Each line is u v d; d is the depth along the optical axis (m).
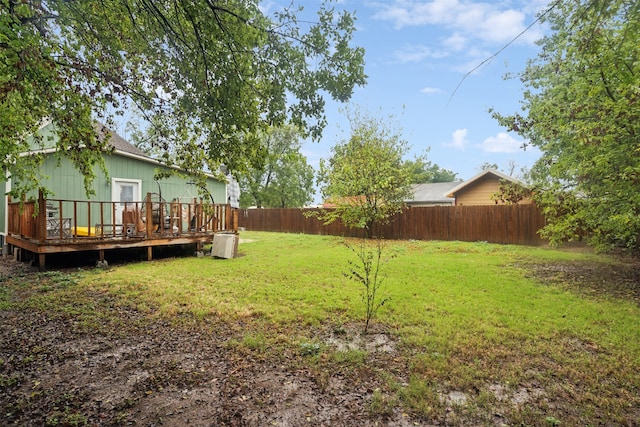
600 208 5.49
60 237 6.81
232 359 2.94
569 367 2.77
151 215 8.15
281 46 3.43
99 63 4.04
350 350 3.07
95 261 7.64
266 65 3.52
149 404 2.29
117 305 4.46
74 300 4.67
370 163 12.84
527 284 5.55
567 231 6.11
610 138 4.83
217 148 3.96
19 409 2.22
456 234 12.49
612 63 4.81
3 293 5.02
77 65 3.60
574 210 6.09
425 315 4.00
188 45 3.50
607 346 3.18
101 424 2.09
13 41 2.52
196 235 8.95
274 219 18.69
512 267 7.11
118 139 12.37
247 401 2.33
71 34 3.85
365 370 2.72
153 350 3.13
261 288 5.30
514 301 4.58
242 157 4.20
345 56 3.44
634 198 4.86
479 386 2.49
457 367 2.74
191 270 6.83
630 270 6.70
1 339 3.38
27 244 7.18
